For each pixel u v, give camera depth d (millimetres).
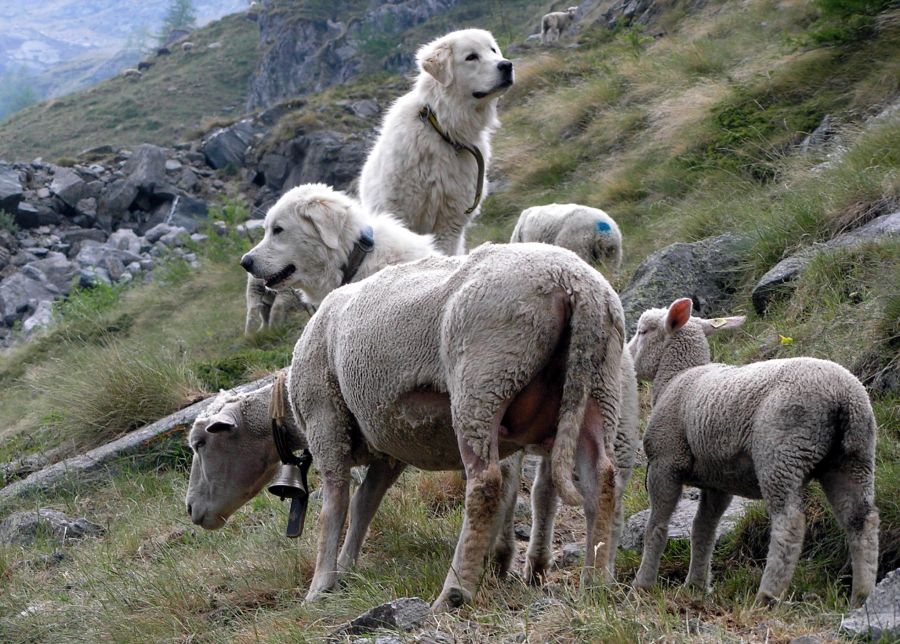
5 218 33031
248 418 7496
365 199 12633
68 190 34312
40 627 7301
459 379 5477
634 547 6922
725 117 16562
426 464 6312
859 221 10633
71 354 18703
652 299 10750
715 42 21828
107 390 12711
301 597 6723
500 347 5391
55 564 9164
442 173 12055
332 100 35906
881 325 8117
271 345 16344
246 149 36344
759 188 13875
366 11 84938
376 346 5988
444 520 7703
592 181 18125
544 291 5395
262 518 8688
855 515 5387
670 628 4918
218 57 91375
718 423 5785
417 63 12195
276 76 83375
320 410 6652
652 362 6582
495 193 20312
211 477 7539
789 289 10023
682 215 13984
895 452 6824
